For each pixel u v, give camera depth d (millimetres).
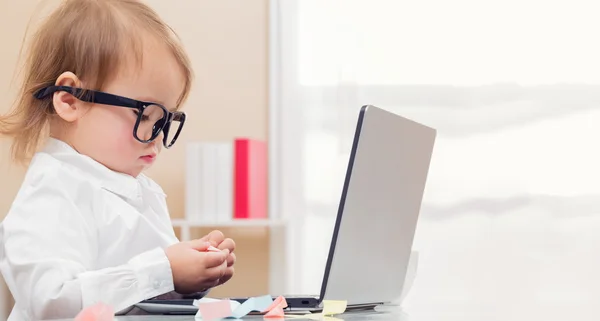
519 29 3113
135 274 1201
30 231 1257
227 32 3154
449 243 3096
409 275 1479
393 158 1237
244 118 3139
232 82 3145
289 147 3090
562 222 3080
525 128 3096
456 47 3113
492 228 3092
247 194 2830
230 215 2816
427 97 3111
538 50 3105
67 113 1424
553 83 3102
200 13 3156
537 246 3082
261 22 3156
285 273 3061
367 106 1147
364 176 1156
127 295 1186
